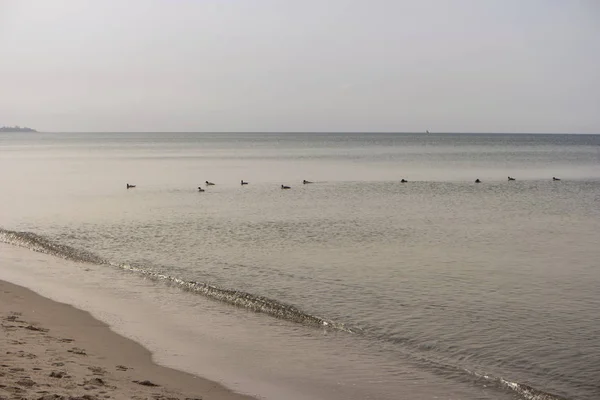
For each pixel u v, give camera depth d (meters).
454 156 139.88
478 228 37.28
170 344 16.09
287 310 19.56
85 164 109.25
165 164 109.69
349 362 15.21
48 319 17.58
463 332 17.70
